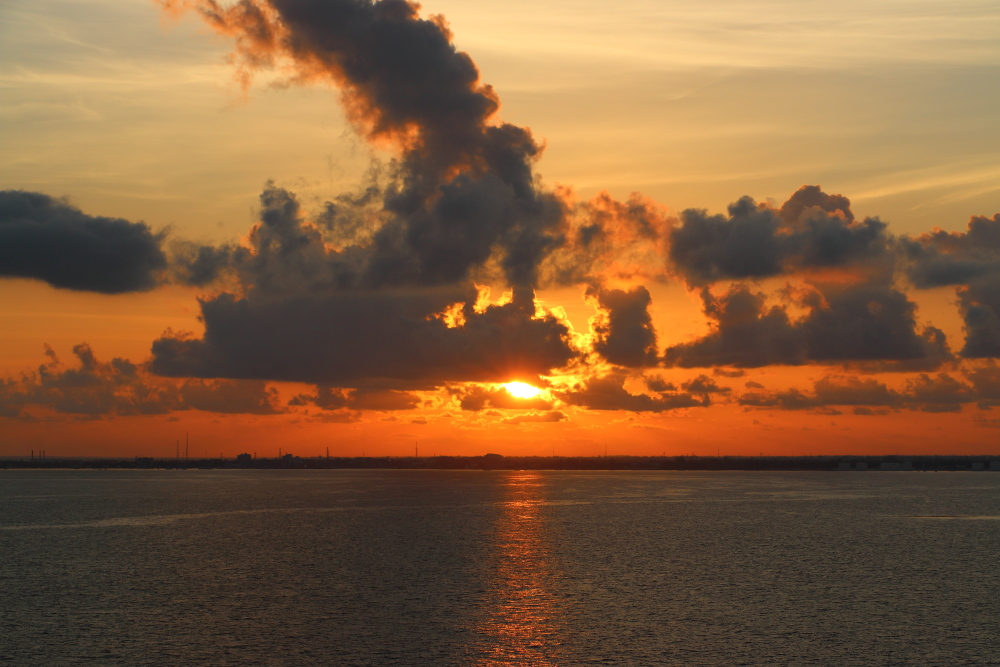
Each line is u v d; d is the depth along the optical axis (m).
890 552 90.19
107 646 50.00
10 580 71.81
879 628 54.28
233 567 79.00
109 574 74.94
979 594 65.75
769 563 81.75
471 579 72.12
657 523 124.56
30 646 50.00
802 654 48.44
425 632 53.16
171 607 60.44
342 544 96.94
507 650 49.03
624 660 47.25
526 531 112.06
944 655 48.38
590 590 67.00
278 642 50.78
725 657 47.81
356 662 46.84
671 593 65.69
